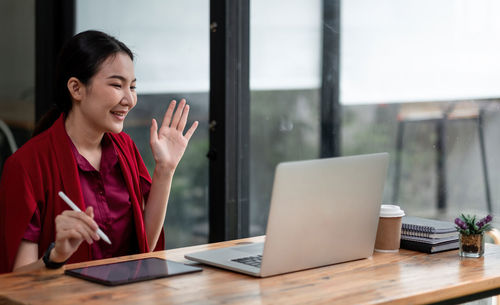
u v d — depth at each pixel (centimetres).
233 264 174
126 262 178
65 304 141
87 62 208
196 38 318
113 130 213
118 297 146
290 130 296
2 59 414
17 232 197
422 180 261
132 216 223
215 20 306
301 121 292
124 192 222
